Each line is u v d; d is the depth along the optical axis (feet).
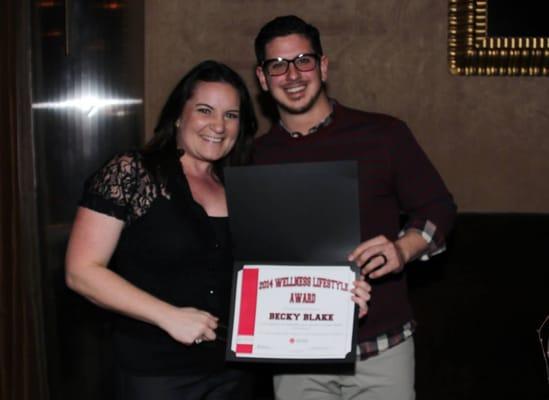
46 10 8.94
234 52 12.26
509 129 12.23
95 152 10.69
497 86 12.19
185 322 6.98
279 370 8.58
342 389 8.58
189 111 7.48
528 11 11.93
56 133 9.25
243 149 7.98
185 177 7.40
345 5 12.19
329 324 7.33
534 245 11.70
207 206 7.55
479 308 11.76
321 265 7.47
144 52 12.41
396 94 12.25
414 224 8.23
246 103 7.76
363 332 8.20
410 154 8.37
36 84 8.52
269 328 7.34
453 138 12.28
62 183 9.45
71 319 9.79
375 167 8.28
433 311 11.82
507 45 11.96
